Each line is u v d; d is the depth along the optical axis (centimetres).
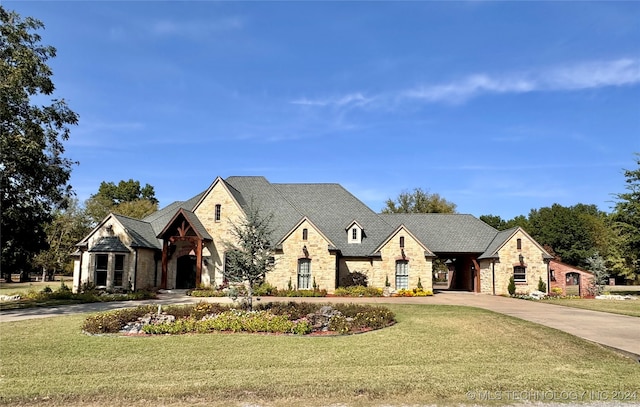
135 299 3005
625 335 1692
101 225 3494
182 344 1493
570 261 6975
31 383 1059
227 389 1007
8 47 2556
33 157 2588
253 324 1720
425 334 1678
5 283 6147
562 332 1714
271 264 2227
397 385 1039
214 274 3716
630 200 4256
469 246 4162
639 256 4228
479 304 2825
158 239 3881
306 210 4200
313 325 1780
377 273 3744
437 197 7431
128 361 1281
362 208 4256
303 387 1020
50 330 1739
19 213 2820
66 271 7319
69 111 2838
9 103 2488
